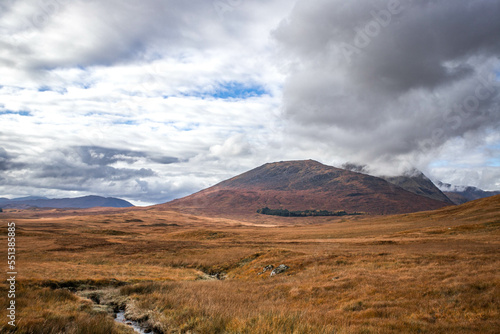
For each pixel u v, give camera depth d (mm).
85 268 34969
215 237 94625
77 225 147500
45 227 120875
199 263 45406
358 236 76562
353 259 31406
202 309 16688
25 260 41219
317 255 35406
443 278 19906
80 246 61094
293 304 18969
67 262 42312
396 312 14758
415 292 17609
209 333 13180
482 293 15945
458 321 12922
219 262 45125
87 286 25375
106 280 27406
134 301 20516
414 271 22875
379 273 23688
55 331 12258
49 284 23891
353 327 12266
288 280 26859
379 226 100938
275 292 22859
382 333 11586
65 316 14180
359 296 18500
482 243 40469
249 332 12133
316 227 134750
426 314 14055
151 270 37812
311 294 20781
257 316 14031
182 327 14547
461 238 48062
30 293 19203
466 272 20375
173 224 193625
